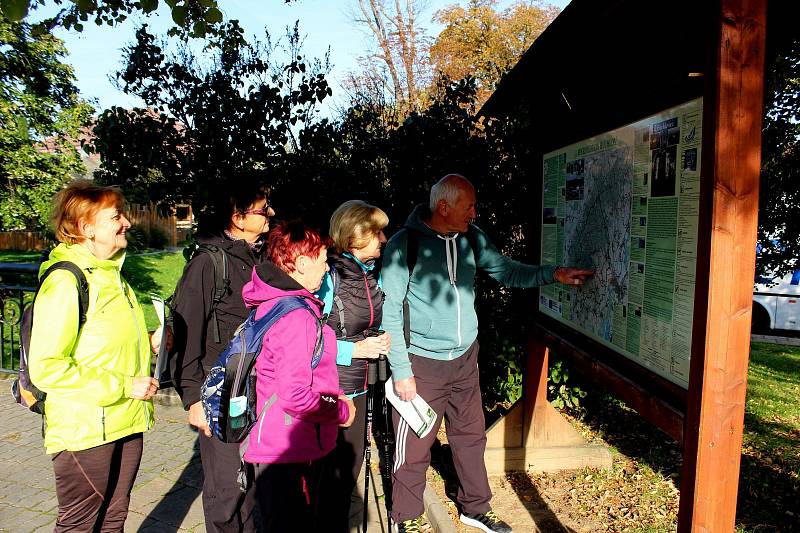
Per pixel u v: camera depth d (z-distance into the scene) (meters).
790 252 4.86
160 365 2.43
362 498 3.75
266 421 2.21
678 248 2.15
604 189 2.82
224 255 2.60
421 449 3.22
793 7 2.23
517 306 4.96
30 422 4.90
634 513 3.46
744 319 1.85
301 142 5.12
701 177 1.89
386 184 5.21
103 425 2.28
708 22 1.84
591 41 2.95
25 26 12.99
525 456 4.01
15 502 3.57
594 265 2.95
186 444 4.53
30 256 19.27
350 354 2.95
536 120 3.85
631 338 2.54
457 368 3.24
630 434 4.72
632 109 2.52
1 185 13.04
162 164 4.95
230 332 2.62
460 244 3.23
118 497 2.50
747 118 1.79
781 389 6.50
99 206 2.31
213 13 4.12
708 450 1.89
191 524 3.40
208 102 4.91
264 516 2.25
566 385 5.00
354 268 3.01
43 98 13.76
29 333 2.29
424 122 4.82
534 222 3.90
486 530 3.28
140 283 15.30
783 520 3.43
